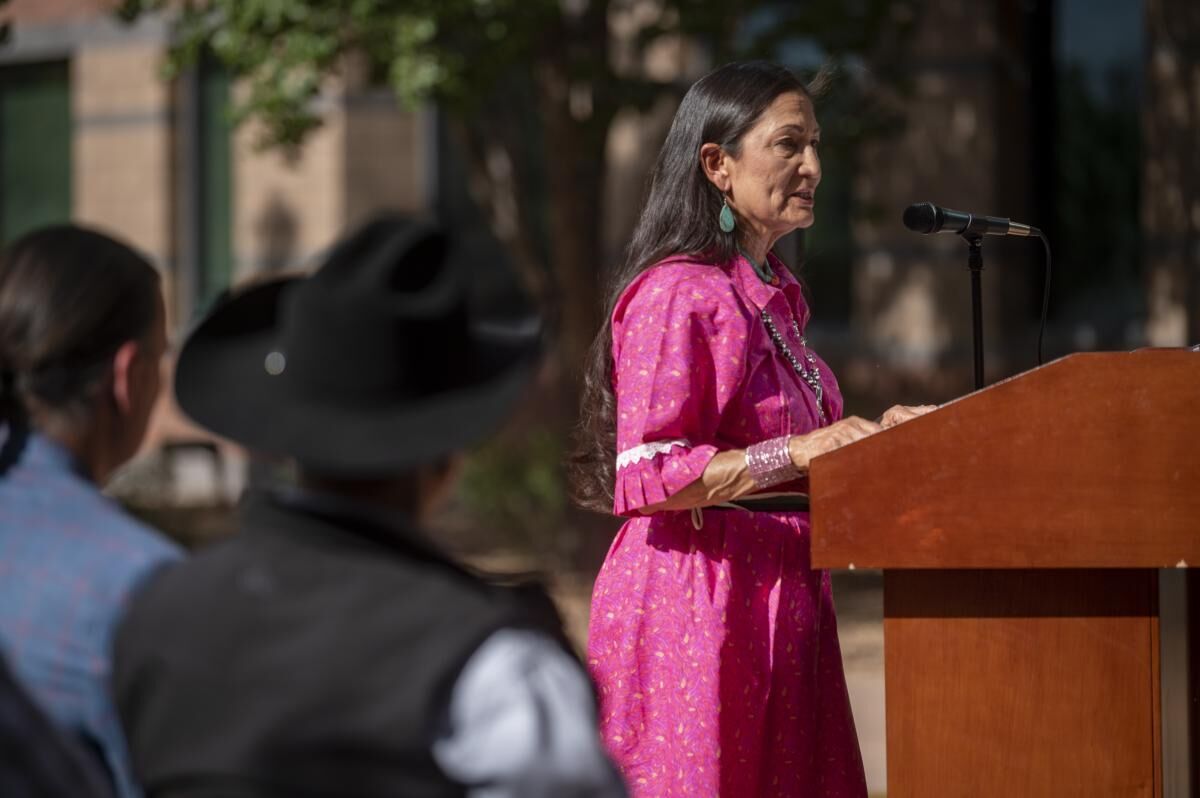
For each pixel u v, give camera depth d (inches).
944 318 776.3
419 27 530.6
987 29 756.0
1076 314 781.3
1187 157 699.4
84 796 99.0
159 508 729.0
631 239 212.2
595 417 210.8
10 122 957.2
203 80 904.9
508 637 105.3
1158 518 167.0
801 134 205.8
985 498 169.3
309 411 111.2
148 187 908.0
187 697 107.3
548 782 101.6
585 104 643.5
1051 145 786.8
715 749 194.9
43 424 137.0
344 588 108.5
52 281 136.2
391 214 117.0
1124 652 173.6
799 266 250.2
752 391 200.8
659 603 200.7
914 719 177.2
